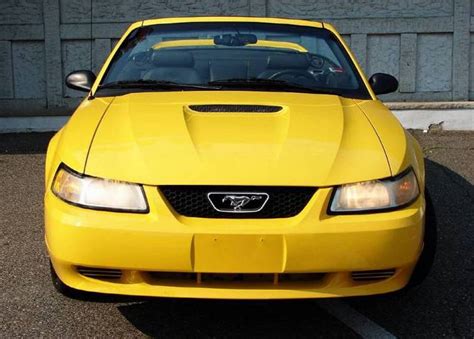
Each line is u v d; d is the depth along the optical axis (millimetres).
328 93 3941
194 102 3537
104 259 2775
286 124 3234
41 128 8844
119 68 4207
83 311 3418
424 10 9297
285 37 4512
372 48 9414
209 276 2807
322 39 4512
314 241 2750
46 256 4234
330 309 3451
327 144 3043
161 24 4621
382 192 2889
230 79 4035
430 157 7191
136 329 3230
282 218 2789
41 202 5605
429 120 8656
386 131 3266
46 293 3643
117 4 9375
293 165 2883
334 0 9344
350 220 2803
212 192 2791
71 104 9508
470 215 5074
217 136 3068
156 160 2883
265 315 3385
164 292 2799
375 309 3447
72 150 3053
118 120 3285
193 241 2732
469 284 3740
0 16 9383
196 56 4277
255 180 2803
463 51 9320
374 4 9320
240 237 2732
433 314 3379
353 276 2869
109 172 2875
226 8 9414
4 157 7426
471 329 3211
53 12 9367
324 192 2816
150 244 2734
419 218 2945
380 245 2809
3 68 9477
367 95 4004
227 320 3326
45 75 9500
